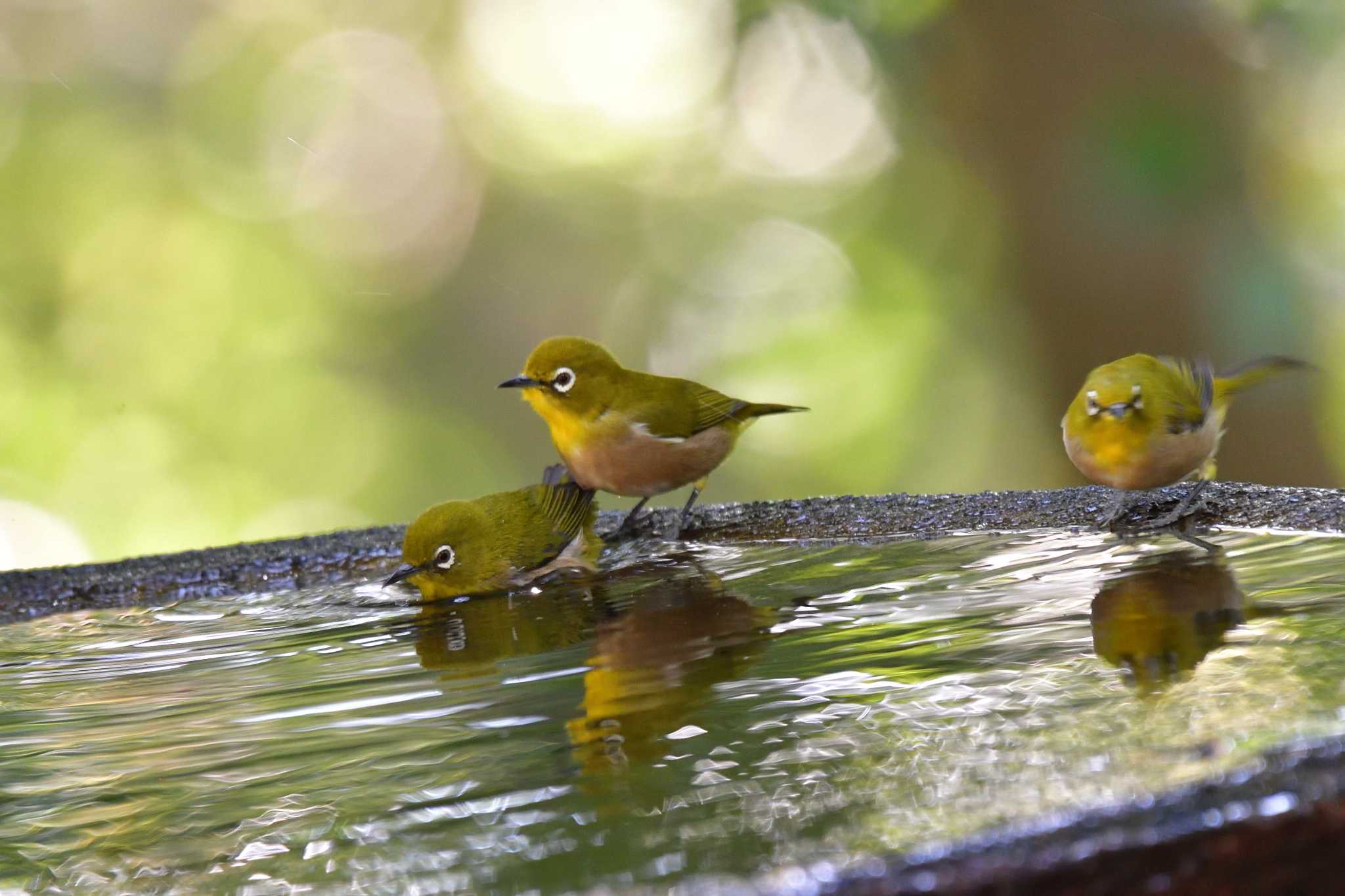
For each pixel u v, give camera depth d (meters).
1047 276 14.48
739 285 21.72
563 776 3.56
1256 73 14.51
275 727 4.45
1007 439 19.17
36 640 6.45
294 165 22.83
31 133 21.11
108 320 20.94
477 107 23.64
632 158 22.86
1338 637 4.04
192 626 6.68
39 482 19.89
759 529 7.86
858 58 18.42
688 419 8.45
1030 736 3.29
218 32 22.64
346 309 22.69
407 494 22.19
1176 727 3.13
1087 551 6.27
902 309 19.58
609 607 6.17
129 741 4.42
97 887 3.18
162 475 20.50
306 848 3.26
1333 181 15.20
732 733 3.77
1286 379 14.02
